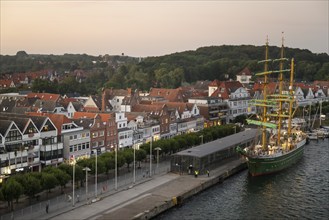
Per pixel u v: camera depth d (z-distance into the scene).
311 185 115.94
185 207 95.69
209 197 103.62
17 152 108.69
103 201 92.25
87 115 143.50
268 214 92.56
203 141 156.38
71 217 81.75
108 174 115.38
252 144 152.00
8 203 85.56
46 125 118.44
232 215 91.44
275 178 123.88
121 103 198.38
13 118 116.88
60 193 96.69
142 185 106.06
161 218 88.38
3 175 102.56
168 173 119.50
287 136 158.25
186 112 190.25
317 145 181.00
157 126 165.88
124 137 148.88
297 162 146.12
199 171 118.62
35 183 87.38
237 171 130.50
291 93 158.88
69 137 123.56
